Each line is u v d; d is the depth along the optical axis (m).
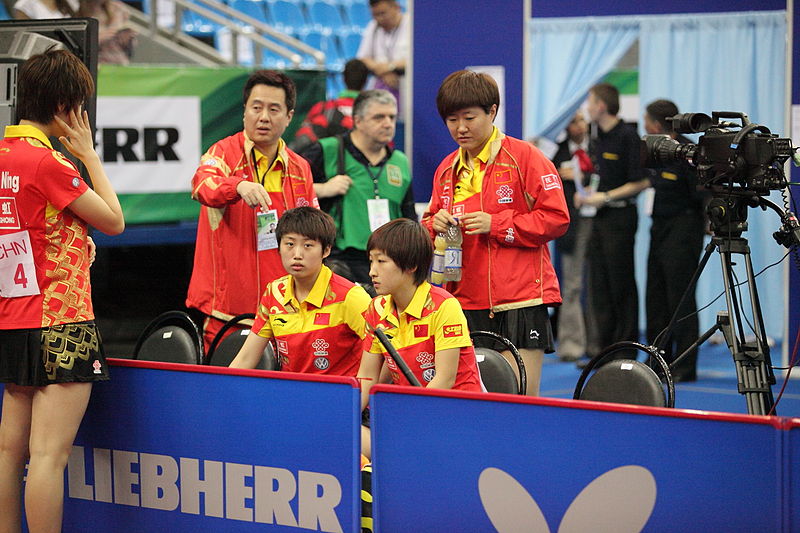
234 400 7.17
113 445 7.79
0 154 7.23
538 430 6.16
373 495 6.68
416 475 6.55
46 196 7.14
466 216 8.97
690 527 5.82
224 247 9.80
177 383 7.41
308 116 16.19
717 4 17.41
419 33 16.94
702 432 5.75
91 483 7.93
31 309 7.23
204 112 15.83
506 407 6.24
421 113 17.02
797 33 15.52
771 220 17.45
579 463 6.08
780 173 7.90
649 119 15.20
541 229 8.92
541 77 18.52
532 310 9.19
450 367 7.62
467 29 16.75
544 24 18.39
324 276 8.41
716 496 5.74
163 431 7.53
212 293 9.88
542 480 6.18
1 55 8.47
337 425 6.74
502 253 9.11
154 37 19.19
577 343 18.11
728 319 7.96
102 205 7.37
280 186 9.94
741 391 7.71
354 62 15.95
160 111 15.53
